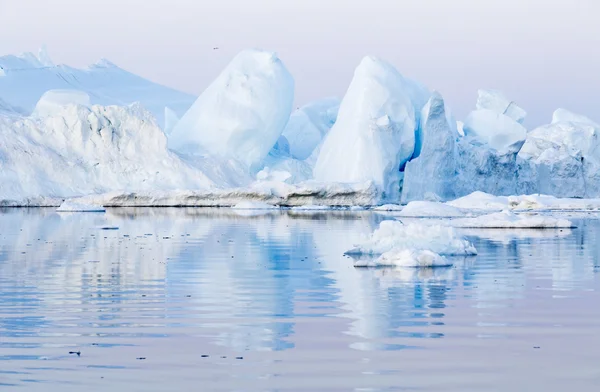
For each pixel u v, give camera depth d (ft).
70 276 108.78
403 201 374.22
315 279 104.83
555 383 56.18
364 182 351.87
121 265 121.70
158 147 362.74
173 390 54.75
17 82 470.39
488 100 455.63
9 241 163.53
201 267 119.03
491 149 409.28
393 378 57.36
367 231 194.49
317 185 346.13
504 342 67.56
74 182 345.51
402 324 74.90
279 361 61.87
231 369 59.72
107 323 75.82
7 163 334.65
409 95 396.98
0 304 86.38
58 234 182.91
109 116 361.10
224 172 371.76
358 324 74.95
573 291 94.48
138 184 353.51
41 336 70.28
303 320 76.95
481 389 54.95
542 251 142.00
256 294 92.79
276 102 392.27
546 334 70.59
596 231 195.52
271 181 352.28
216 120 388.57
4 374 58.44
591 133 482.69
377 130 370.12
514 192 415.64
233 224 223.51
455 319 77.20
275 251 143.02
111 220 239.30
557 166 448.65
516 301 87.30
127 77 553.64
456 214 275.39
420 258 118.11
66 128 355.97
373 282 101.71
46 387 55.26
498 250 144.05
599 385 55.67
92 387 55.36
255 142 390.63
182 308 83.66
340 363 61.16
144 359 62.54
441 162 383.24
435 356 63.05
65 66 521.65
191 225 218.18
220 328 73.46
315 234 184.85
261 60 399.44
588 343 67.26
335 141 384.68
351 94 389.39
